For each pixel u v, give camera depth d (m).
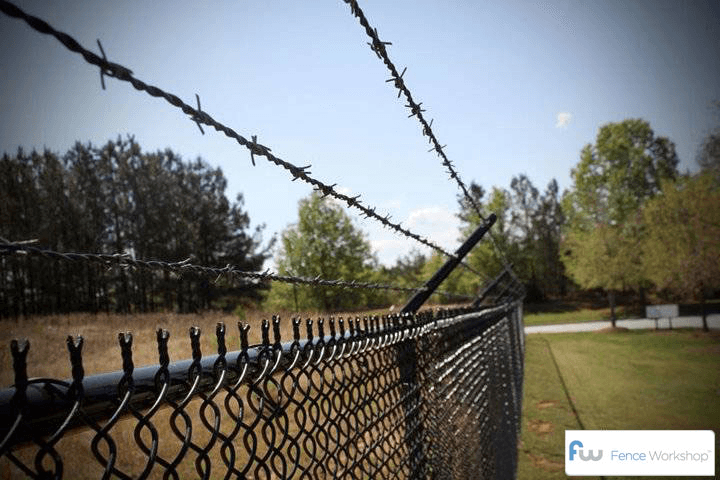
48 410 0.45
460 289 28.34
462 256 2.53
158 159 40.94
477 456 2.79
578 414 8.66
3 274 18.55
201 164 40.19
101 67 0.47
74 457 1.47
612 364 14.20
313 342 1.02
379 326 1.34
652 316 24.11
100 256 0.53
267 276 0.89
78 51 0.44
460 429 2.34
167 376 0.58
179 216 37.06
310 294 17.23
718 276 20.58
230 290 21.75
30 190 31.20
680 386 10.88
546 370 13.15
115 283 25.70
